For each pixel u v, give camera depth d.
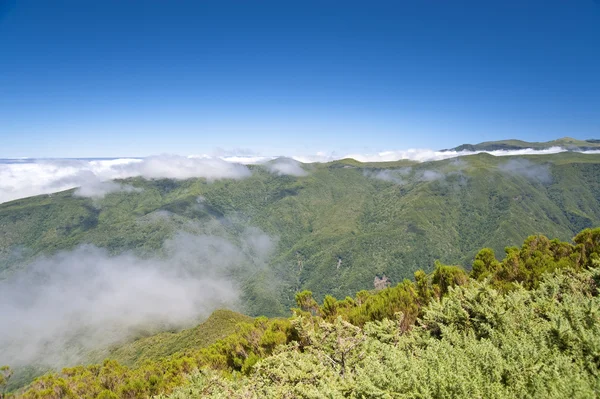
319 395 5.91
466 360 5.35
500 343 6.41
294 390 7.10
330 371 7.54
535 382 4.54
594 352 4.99
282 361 9.00
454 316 7.94
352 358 8.24
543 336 5.78
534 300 8.92
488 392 4.64
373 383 5.65
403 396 5.05
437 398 4.81
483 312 7.41
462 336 7.25
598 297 7.29
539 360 5.05
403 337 8.27
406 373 5.45
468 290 8.72
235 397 8.63
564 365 4.73
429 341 7.07
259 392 8.26
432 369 5.28
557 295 8.65
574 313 6.36
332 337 9.19
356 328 9.09
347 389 6.14
